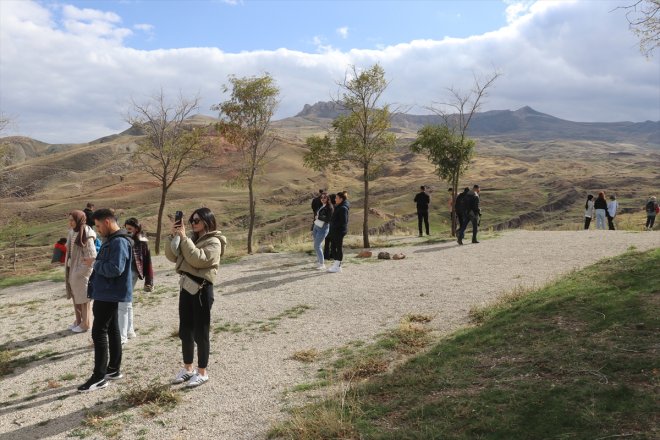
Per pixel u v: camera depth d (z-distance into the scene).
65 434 4.51
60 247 9.10
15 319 9.52
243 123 18.64
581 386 4.05
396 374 5.13
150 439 4.30
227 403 4.96
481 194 99.25
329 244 14.04
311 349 6.46
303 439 3.95
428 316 7.53
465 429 3.72
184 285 5.37
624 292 6.38
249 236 17.27
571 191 98.19
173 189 90.50
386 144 17.56
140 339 7.52
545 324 5.76
